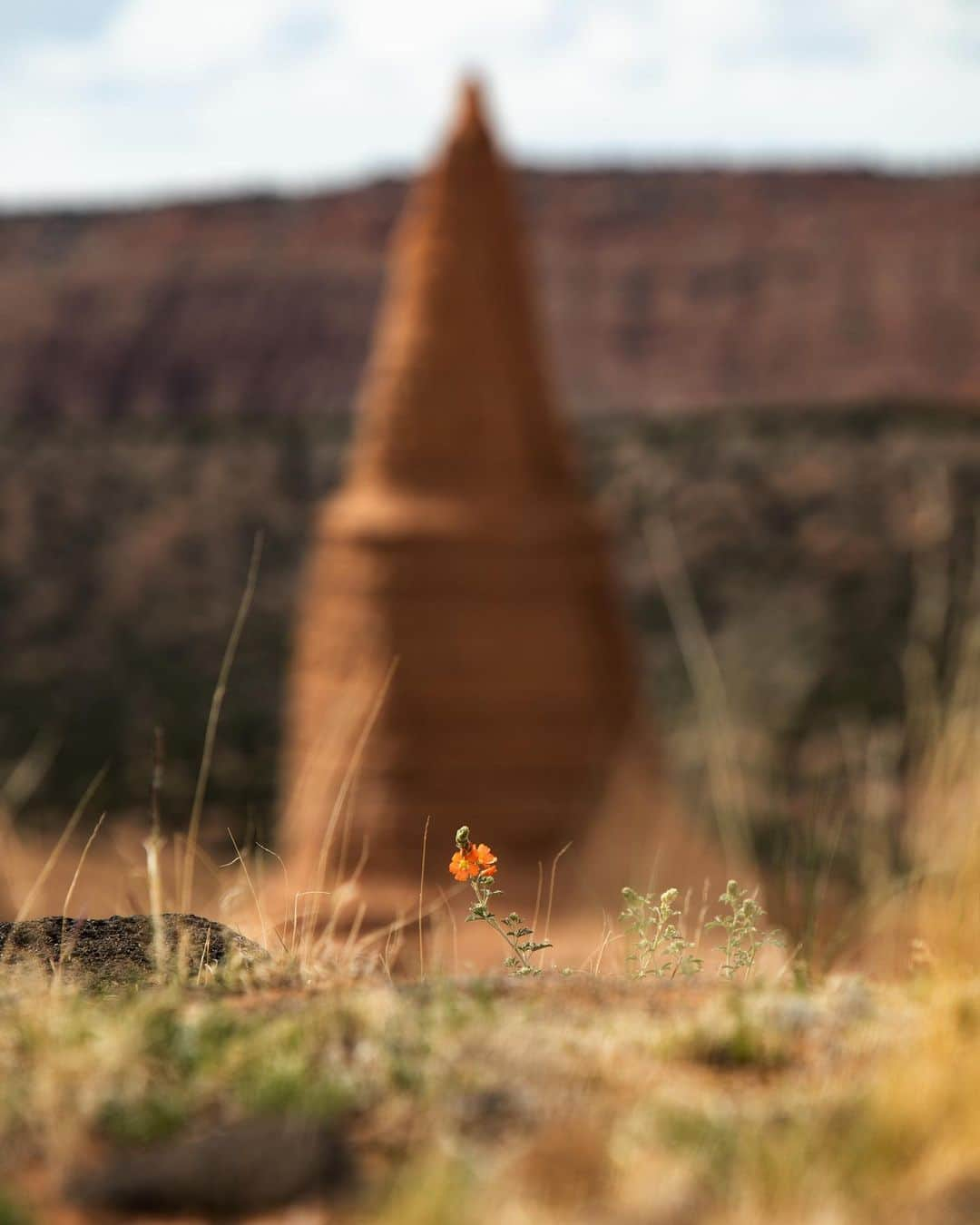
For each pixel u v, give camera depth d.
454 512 34.28
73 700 117.00
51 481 152.12
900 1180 4.92
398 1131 5.45
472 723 32.44
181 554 141.12
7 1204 4.80
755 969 8.60
